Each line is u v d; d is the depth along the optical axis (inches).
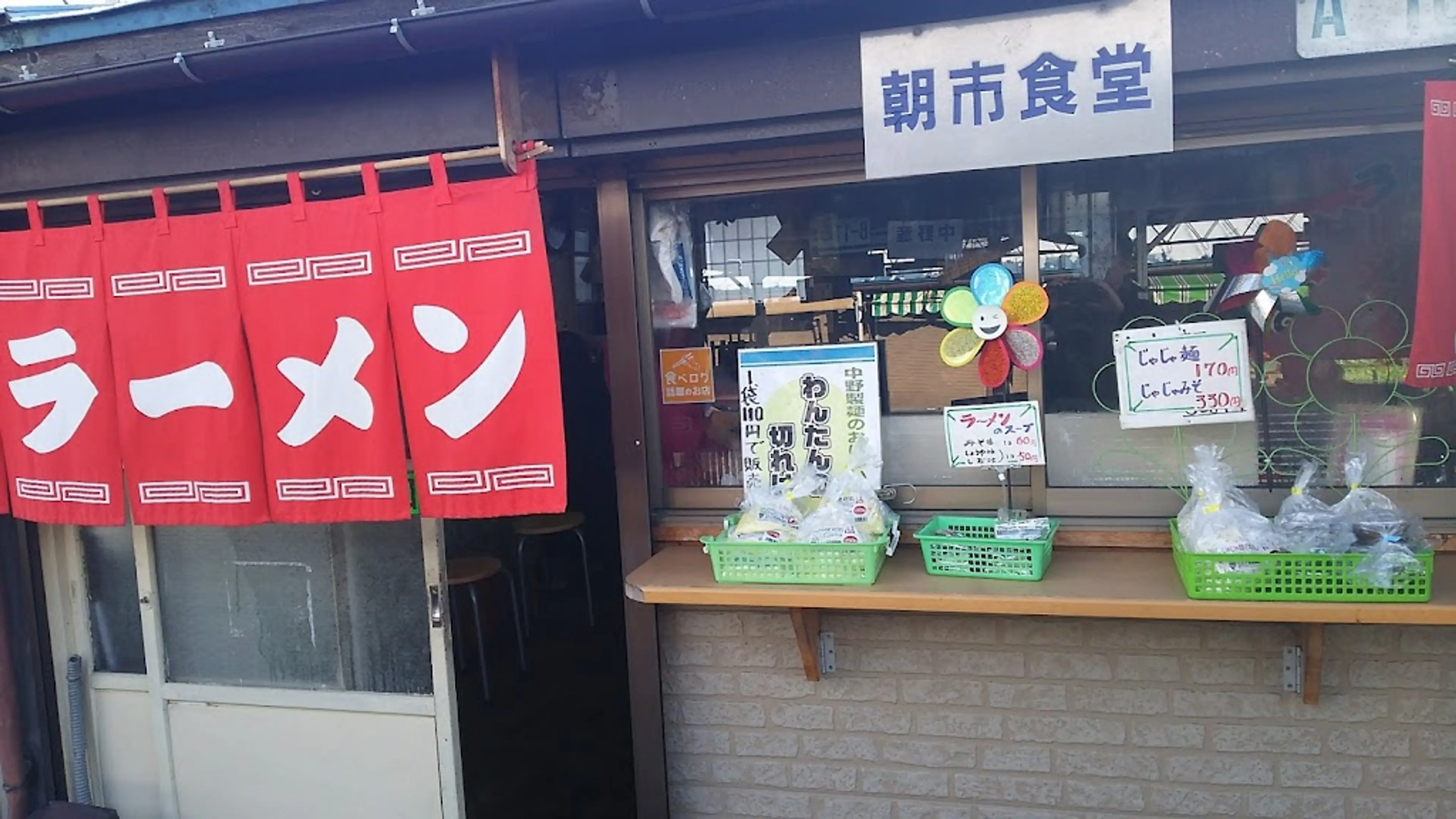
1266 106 103.5
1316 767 109.3
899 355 119.3
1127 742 113.9
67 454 119.8
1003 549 103.7
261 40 103.1
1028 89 99.7
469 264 105.8
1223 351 107.3
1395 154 105.2
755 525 108.0
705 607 123.9
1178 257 111.1
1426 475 107.5
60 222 138.0
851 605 101.2
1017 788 117.5
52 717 146.5
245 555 138.6
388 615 135.0
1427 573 90.5
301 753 138.6
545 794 163.6
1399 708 106.7
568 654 221.9
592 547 252.4
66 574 145.6
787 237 121.6
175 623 142.2
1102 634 113.0
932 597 99.0
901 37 102.1
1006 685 116.3
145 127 123.0
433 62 114.7
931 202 117.1
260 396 112.7
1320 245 107.9
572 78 112.2
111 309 115.5
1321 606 91.1
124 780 147.9
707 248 124.1
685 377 126.0
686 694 126.0
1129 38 96.8
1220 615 92.7
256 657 139.9
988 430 110.3
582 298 223.5
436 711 132.9
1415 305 98.8
